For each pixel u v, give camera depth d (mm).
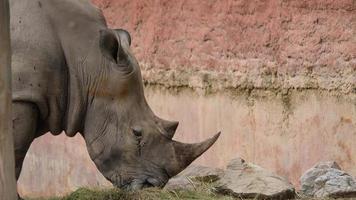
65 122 14977
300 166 18297
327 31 17984
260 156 18984
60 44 14711
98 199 14945
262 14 19047
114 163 14758
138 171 14688
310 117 18188
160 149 14711
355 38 17594
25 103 14359
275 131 18734
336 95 17797
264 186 15695
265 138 18891
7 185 10930
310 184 16266
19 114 14336
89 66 14734
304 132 18266
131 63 14727
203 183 16047
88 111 14836
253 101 19141
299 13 18438
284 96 18609
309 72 18219
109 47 14664
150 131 14703
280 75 18688
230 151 19484
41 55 14492
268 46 18922
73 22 14812
